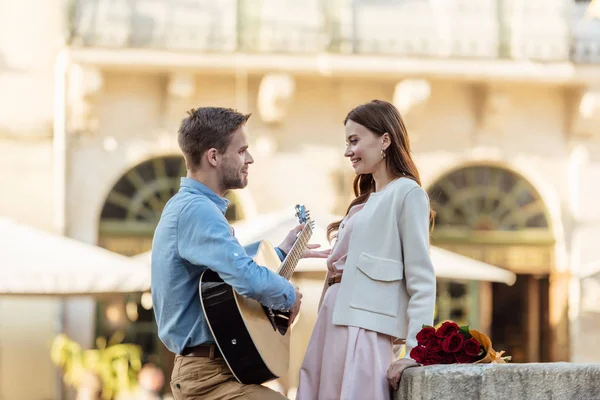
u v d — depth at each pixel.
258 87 15.64
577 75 15.77
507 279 11.95
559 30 15.87
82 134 15.38
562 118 16.20
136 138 15.46
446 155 15.98
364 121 4.70
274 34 15.42
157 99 15.52
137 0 15.26
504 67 15.65
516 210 16.14
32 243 10.74
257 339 4.50
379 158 4.70
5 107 15.45
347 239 4.71
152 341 15.12
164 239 4.59
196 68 15.23
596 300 15.97
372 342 4.52
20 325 14.83
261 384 4.61
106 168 15.40
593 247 16.09
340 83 15.76
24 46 15.57
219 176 4.67
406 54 15.50
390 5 15.70
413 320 4.46
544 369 4.13
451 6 15.73
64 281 10.20
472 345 4.32
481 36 15.74
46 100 15.52
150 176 15.59
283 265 4.89
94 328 14.98
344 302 4.58
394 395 4.45
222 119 4.66
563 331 16.03
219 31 15.34
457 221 16.03
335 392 4.54
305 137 15.75
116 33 15.15
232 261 4.41
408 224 4.54
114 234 15.39
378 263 4.55
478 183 16.17
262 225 11.21
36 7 15.63
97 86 15.11
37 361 14.83
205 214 4.50
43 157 15.45
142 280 10.35
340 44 15.52
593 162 16.12
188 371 4.57
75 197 15.34
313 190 15.74
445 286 15.61
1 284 10.05
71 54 15.00
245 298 4.56
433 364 4.34
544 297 16.27
